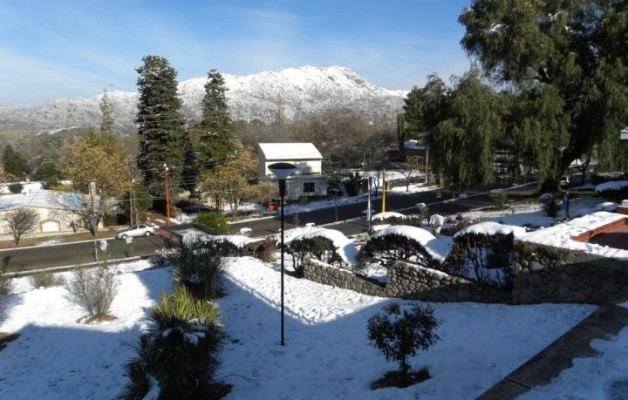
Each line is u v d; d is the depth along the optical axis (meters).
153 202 43.09
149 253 28.19
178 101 43.62
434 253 10.20
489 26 23.05
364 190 46.88
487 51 23.23
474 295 8.39
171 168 42.66
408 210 34.03
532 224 19.20
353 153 61.69
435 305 8.76
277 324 9.31
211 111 44.16
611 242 7.58
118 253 28.59
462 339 6.76
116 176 37.19
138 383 6.04
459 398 4.80
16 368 8.14
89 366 7.99
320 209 39.56
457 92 23.56
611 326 4.58
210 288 11.05
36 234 36.31
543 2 22.83
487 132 22.06
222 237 17.19
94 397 6.95
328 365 7.11
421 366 6.23
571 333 4.47
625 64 21.19
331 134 71.94
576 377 3.74
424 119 25.78
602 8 22.48
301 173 44.91
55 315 10.55
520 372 3.88
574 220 8.60
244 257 15.23
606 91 20.70
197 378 6.09
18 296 11.80
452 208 32.91
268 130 72.06
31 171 67.94
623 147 21.33
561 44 22.41
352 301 10.02
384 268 11.59
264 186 41.97
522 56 22.36
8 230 35.03
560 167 24.36
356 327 8.55
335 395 5.95
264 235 30.56
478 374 5.24
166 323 5.99
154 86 42.28
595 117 21.41
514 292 7.64
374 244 11.62
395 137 68.62
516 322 6.85
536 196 28.83
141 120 42.69
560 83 22.48
